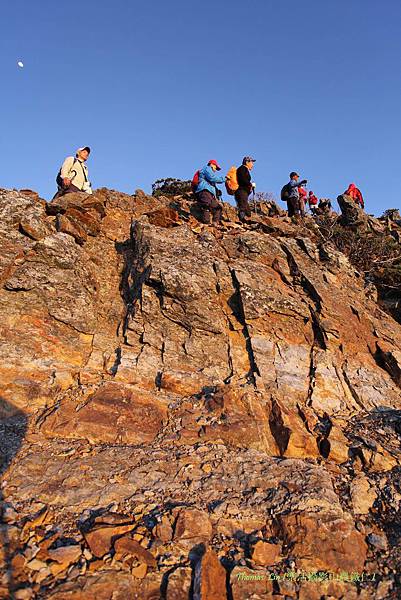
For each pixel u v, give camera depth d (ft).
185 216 37.60
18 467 14.06
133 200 38.55
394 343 26.86
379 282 35.37
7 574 9.95
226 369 22.21
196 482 14.38
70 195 32.24
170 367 21.49
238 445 16.83
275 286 28.25
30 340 20.93
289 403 20.10
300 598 10.53
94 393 18.67
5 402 17.34
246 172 37.22
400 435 18.86
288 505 13.32
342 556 11.89
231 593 10.40
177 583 10.41
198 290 24.97
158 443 16.70
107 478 14.10
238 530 12.51
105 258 29.81
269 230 37.37
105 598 9.80
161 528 12.05
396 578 11.35
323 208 59.11
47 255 24.81
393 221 59.57
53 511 12.45
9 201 27.02
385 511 14.06
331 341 25.05
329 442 17.37
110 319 24.97
